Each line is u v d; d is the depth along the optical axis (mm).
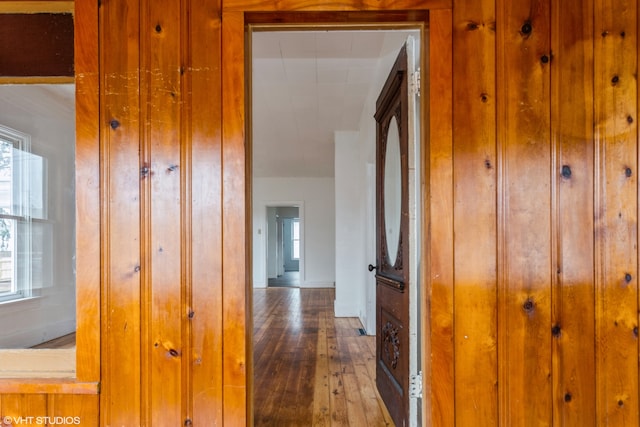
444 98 1376
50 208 1585
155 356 1374
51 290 1492
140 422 1367
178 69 1391
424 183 1448
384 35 2625
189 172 1383
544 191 1378
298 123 4832
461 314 1364
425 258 1427
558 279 1374
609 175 1387
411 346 1793
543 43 1387
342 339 4074
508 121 1380
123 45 1396
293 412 2352
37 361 1421
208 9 1395
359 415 2307
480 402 1359
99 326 1377
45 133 1564
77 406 1374
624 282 1383
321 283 8438
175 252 1380
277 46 2793
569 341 1373
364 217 4633
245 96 1425
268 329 4547
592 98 1390
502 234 1372
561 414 1365
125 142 1388
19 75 1467
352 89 3711
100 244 1378
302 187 8445
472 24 1383
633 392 1373
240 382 1369
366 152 4184
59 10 1454
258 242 8477
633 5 1396
